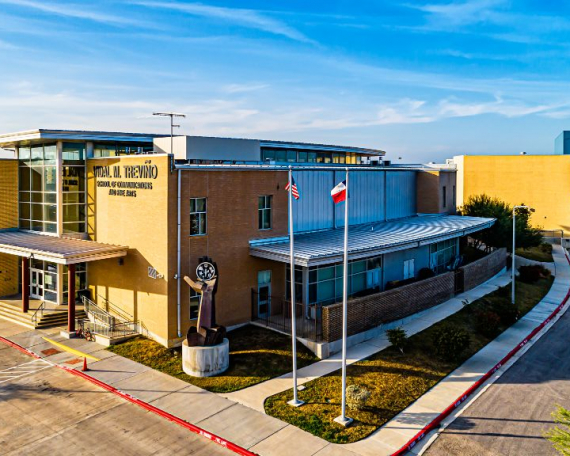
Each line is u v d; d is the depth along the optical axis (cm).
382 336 2652
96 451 1600
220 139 3067
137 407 1889
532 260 5041
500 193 6838
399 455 1584
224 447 1627
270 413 1823
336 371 2189
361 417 1800
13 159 3278
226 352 2184
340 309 2436
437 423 1797
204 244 2517
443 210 4303
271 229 2834
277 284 2839
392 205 3941
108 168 2752
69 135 2847
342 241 2873
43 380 2119
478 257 4484
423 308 3034
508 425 1786
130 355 2347
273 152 3978
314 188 3156
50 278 3045
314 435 1680
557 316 3219
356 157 4950
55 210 3008
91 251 2525
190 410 1850
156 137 3269
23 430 1727
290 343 2436
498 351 2519
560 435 1345
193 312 2506
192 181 2461
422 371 2216
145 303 2544
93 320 2752
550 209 6625
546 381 2178
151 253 2486
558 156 6544
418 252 3612
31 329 2728
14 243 2830
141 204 2531
